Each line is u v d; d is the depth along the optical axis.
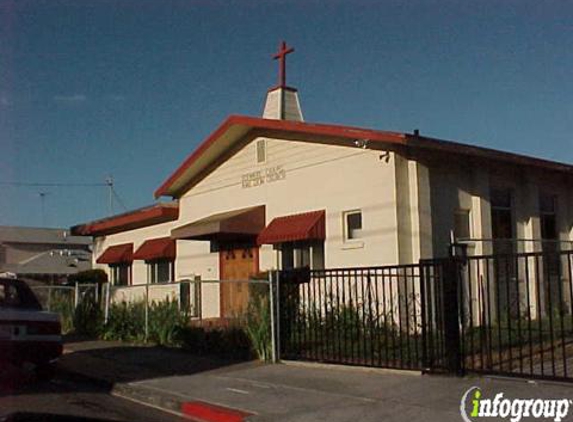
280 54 22.11
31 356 12.67
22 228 56.09
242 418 9.59
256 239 19.88
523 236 18.69
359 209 16.83
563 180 20.34
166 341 17.52
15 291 13.52
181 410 10.68
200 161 21.88
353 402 9.95
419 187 16.09
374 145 16.45
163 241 24.73
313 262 18.11
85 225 29.69
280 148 19.34
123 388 12.21
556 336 14.31
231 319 16.50
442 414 8.95
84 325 20.80
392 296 13.58
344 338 13.15
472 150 16.41
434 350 11.55
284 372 12.75
